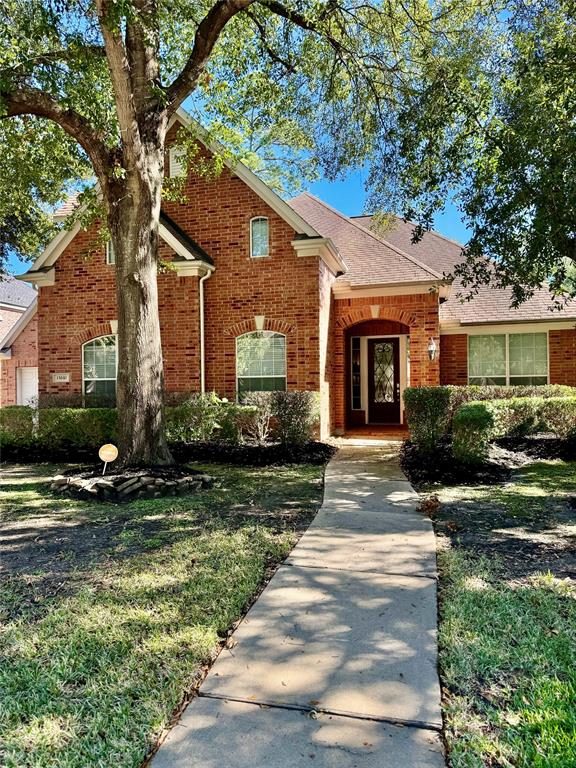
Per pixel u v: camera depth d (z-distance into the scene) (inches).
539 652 114.6
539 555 180.5
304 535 206.7
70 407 505.7
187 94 328.5
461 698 99.2
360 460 404.5
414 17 348.2
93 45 316.2
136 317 314.5
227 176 513.0
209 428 439.2
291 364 494.0
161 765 82.5
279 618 133.5
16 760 83.9
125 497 273.1
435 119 307.0
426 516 235.5
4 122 371.6
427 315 528.1
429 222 326.6
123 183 314.3
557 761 81.0
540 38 261.0
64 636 124.4
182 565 172.4
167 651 116.7
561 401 430.9
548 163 241.9
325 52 395.9
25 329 812.0
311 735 89.0
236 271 509.7
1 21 293.4
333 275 555.5
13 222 626.8
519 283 316.5
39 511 251.6
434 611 136.7
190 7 339.3
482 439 340.5
